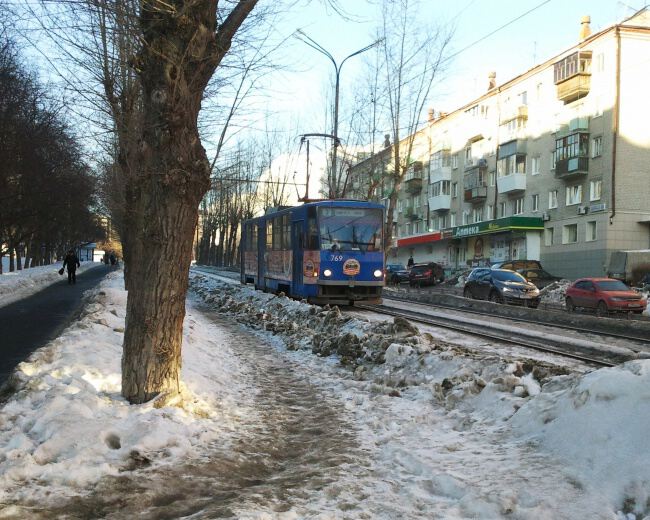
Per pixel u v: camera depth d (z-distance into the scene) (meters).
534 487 3.68
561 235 37.53
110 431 4.39
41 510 3.34
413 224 60.28
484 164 46.12
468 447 4.70
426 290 36.41
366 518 3.42
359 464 4.48
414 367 7.73
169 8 5.14
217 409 5.87
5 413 4.86
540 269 32.56
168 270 5.50
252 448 4.82
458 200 51.00
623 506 3.38
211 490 3.90
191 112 5.48
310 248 18.14
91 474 3.83
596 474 3.67
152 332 5.48
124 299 13.61
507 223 39.31
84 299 19.73
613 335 13.82
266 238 22.66
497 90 44.59
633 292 21.20
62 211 35.62
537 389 5.73
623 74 33.44
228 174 11.55
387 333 10.02
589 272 34.84
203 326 12.76
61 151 27.72
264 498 3.71
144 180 5.46
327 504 3.64
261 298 18.06
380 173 35.59
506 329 14.22
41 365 6.44
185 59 5.29
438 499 3.71
